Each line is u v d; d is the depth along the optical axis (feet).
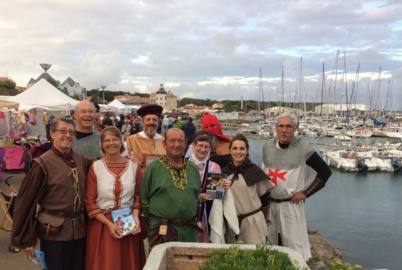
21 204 10.32
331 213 52.75
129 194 11.46
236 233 12.49
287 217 13.82
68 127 10.84
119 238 10.87
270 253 9.54
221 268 8.64
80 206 10.96
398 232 44.37
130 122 61.77
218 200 12.55
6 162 37.55
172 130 11.45
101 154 13.56
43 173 10.47
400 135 144.36
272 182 13.62
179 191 11.10
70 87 403.34
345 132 140.87
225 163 16.28
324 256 30.91
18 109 43.21
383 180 77.97
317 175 13.99
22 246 10.36
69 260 10.87
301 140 14.24
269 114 254.47
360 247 39.50
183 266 9.84
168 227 10.95
